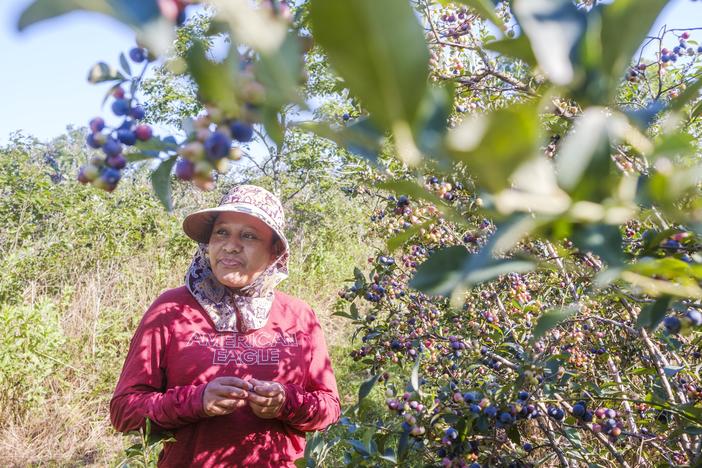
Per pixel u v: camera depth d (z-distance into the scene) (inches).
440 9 70.5
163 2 12.4
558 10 15.8
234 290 76.6
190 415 66.8
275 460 72.2
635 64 71.6
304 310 83.4
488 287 87.3
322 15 10.6
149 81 332.2
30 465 171.0
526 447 66.8
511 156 11.8
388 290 99.8
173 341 73.8
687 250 29.5
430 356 89.4
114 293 286.5
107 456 175.8
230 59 15.2
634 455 75.0
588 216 14.9
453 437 53.9
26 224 346.9
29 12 11.0
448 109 14.4
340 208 434.0
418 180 18.5
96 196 393.1
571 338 77.3
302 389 74.3
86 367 223.0
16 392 191.6
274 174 348.5
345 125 16.9
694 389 68.0
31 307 209.8
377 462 57.8
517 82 49.6
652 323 28.1
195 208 395.2
